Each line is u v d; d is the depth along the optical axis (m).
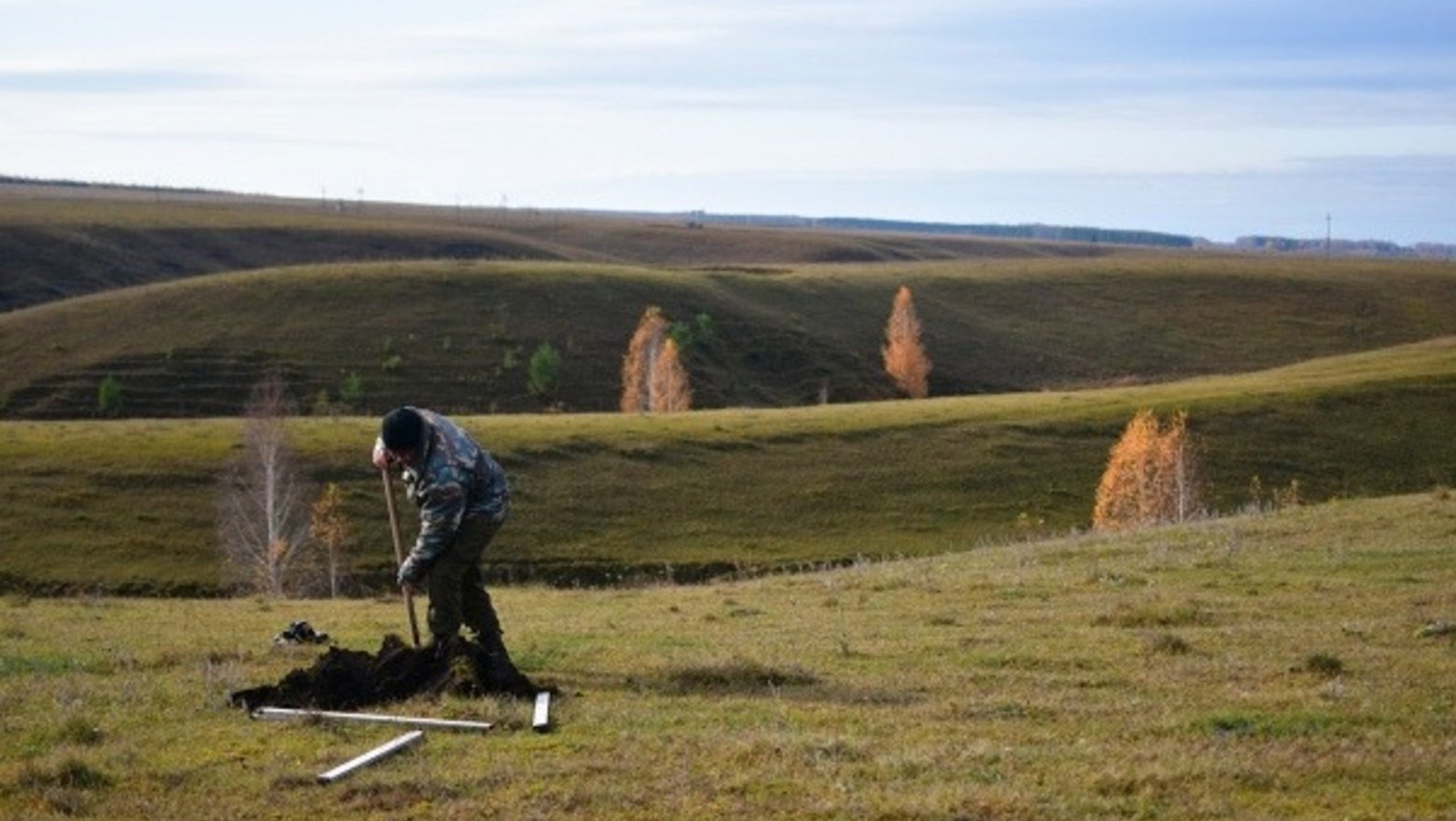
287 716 13.61
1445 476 88.94
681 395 122.19
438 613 15.47
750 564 70.12
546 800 10.84
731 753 11.98
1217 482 87.94
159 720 13.79
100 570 64.25
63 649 19.81
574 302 167.38
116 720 13.77
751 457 86.25
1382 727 12.99
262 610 27.70
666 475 82.06
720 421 94.25
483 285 167.50
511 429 89.12
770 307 183.12
